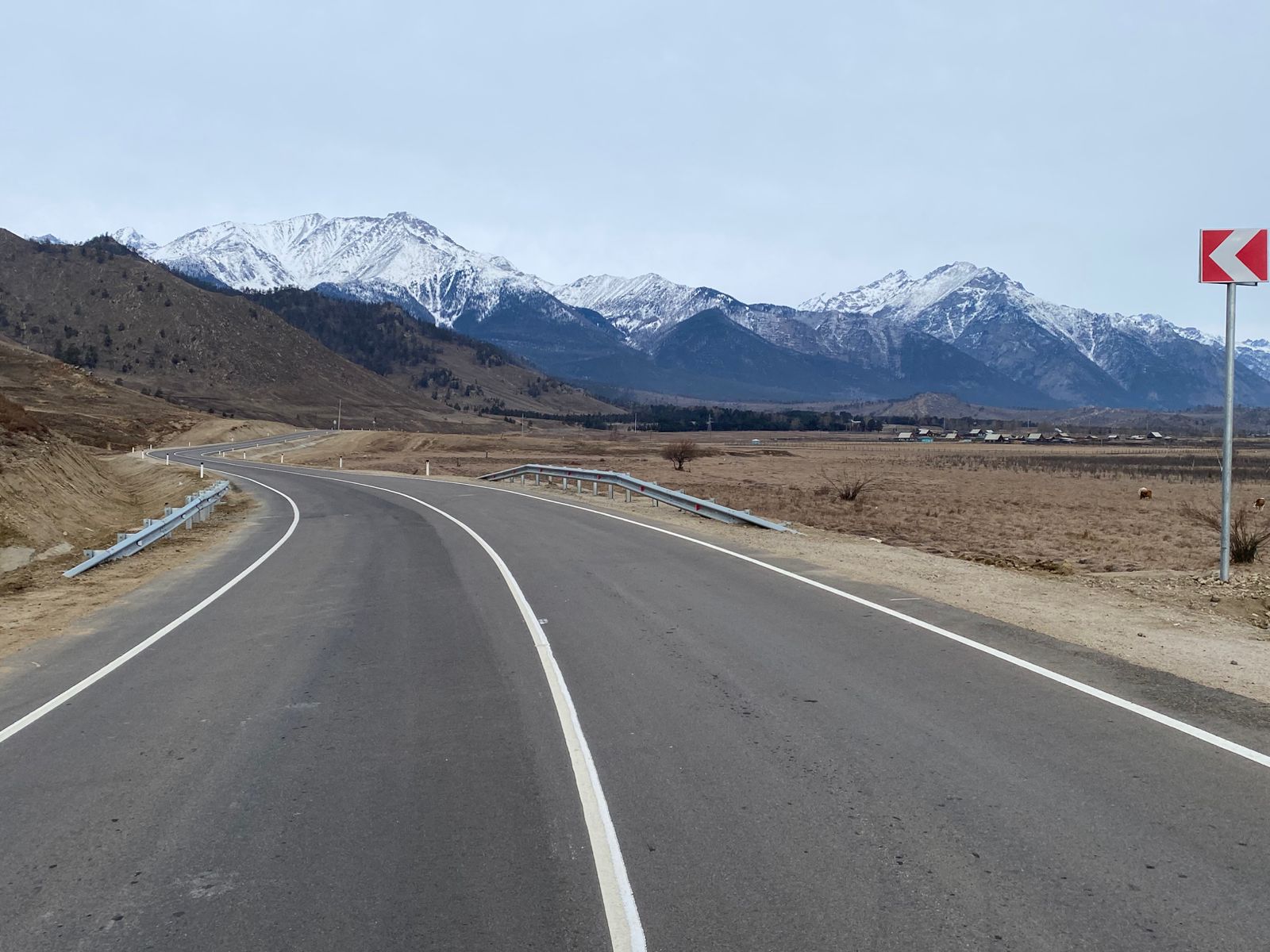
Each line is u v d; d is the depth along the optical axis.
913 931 3.81
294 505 28.91
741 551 15.95
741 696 7.25
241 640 9.73
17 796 5.48
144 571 15.45
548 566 14.45
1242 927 3.82
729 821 4.91
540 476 36.41
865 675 7.77
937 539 20.52
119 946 3.83
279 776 5.71
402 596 12.20
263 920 4.01
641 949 3.72
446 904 4.11
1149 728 6.27
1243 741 6.00
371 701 7.34
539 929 3.88
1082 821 4.84
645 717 6.75
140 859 4.61
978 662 8.12
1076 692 7.17
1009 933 3.79
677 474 55.34
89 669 8.66
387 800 5.30
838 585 12.35
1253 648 8.56
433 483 39.38
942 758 5.80
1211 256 11.51
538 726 6.59
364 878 4.36
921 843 4.62
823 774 5.56
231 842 4.78
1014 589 12.01
